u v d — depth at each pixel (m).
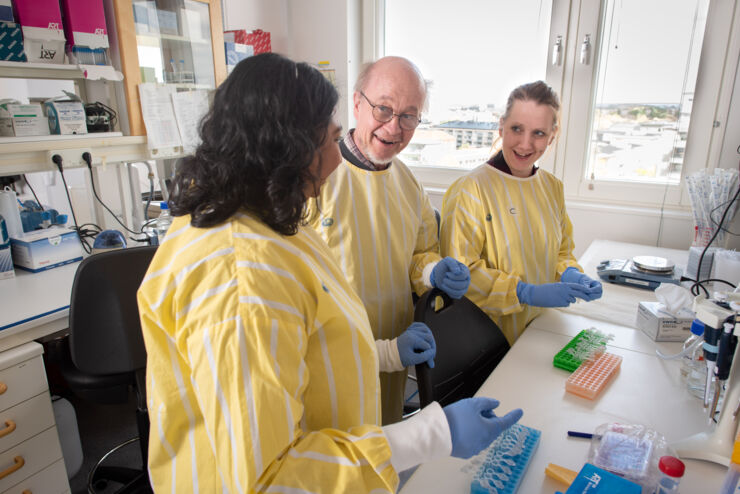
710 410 0.93
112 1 1.79
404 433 0.66
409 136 1.23
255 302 0.55
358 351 0.68
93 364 1.38
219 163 0.59
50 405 1.41
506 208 1.46
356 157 1.28
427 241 1.47
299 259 0.63
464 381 1.26
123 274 1.35
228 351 0.53
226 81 0.61
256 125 0.58
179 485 0.63
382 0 2.74
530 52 2.41
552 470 0.80
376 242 1.27
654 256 1.94
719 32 1.99
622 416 0.97
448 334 1.25
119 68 1.89
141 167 2.48
